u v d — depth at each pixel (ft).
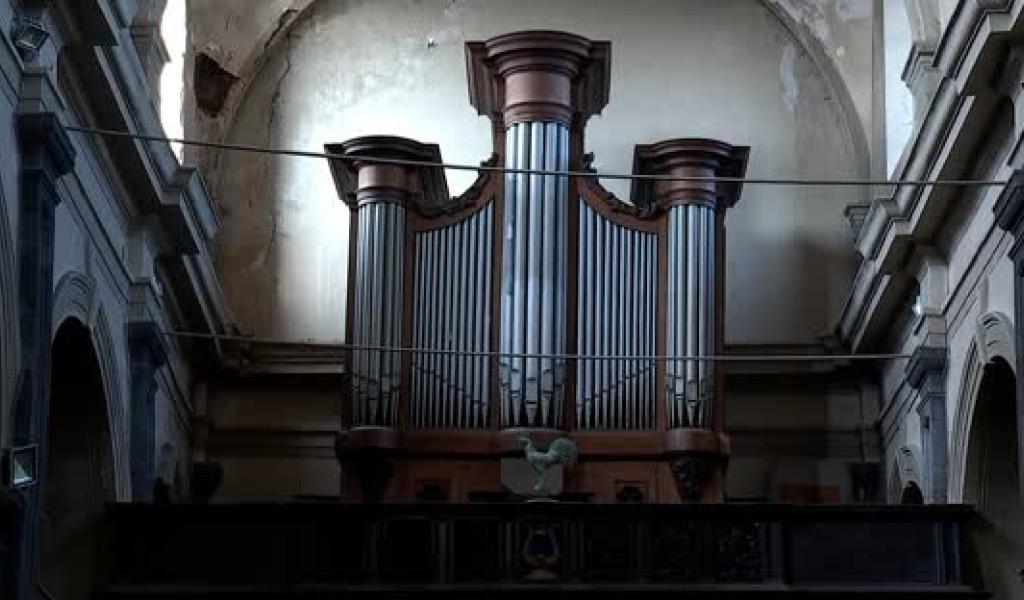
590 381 61.16
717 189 63.05
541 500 56.49
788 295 70.33
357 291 62.08
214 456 69.41
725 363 66.90
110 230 53.42
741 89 72.18
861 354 67.31
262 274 70.95
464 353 57.00
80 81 47.70
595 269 62.18
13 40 41.98
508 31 73.05
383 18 73.15
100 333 52.60
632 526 55.06
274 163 71.97
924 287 58.59
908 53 66.90
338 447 60.85
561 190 62.18
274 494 69.21
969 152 51.70
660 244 62.59
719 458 60.54
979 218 52.60
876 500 68.18
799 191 71.31
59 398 53.72
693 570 54.70
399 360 61.16
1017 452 54.39
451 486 60.18
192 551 54.44
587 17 72.95
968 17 46.32
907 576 54.54
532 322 60.90
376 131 72.23
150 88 57.31
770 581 54.49
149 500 57.06
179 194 55.83
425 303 62.03
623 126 71.82
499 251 62.39
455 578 54.54
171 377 63.77
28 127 42.39
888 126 67.72
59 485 54.19
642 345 61.52
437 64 72.79
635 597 54.03
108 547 54.24
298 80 72.64
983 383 53.01
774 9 72.38
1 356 41.19
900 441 64.49
